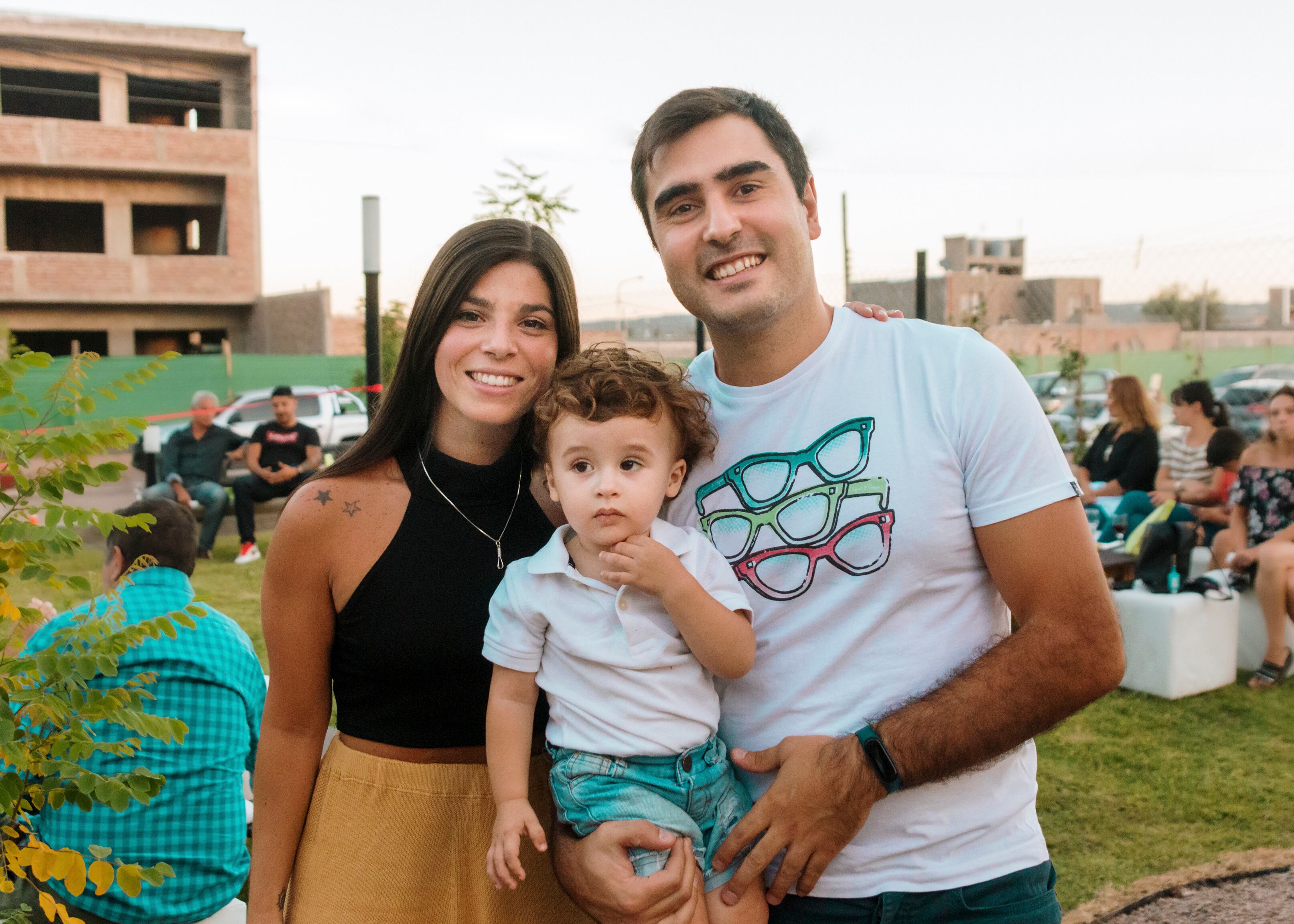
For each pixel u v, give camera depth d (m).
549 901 1.94
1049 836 3.79
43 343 26.88
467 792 1.89
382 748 1.91
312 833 1.93
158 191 26.64
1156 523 5.57
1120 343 14.38
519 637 1.80
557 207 7.36
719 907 1.71
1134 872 3.48
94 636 1.82
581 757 1.75
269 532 11.12
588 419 1.76
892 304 14.23
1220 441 6.36
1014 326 15.84
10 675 1.73
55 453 1.75
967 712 1.61
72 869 1.64
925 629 1.74
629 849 1.69
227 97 26.84
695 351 11.98
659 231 1.90
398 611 1.88
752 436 1.87
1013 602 1.72
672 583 1.69
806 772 1.67
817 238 1.99
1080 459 11.69
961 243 40.06
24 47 24.91
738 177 1.80
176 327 27.00
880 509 1.74
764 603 1.82
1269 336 13.37
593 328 14.73
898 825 1.71
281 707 1.96
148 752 2.49
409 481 1.96
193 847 2.54
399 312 13.95
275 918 1.94
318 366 15.32
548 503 2.07
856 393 1.81
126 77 26.14
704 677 1.81
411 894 1.86
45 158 25.08
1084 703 1.65
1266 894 3.32
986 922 1.70
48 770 1.70
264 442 9.48
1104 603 1.67
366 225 6.35
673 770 1.74
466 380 1.90
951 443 1.74
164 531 2.73
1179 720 4.98
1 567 1.80
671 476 1.87
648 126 1.91
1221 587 5.46
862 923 1.71
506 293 1.90
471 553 1.94
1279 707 5.14
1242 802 4.04
